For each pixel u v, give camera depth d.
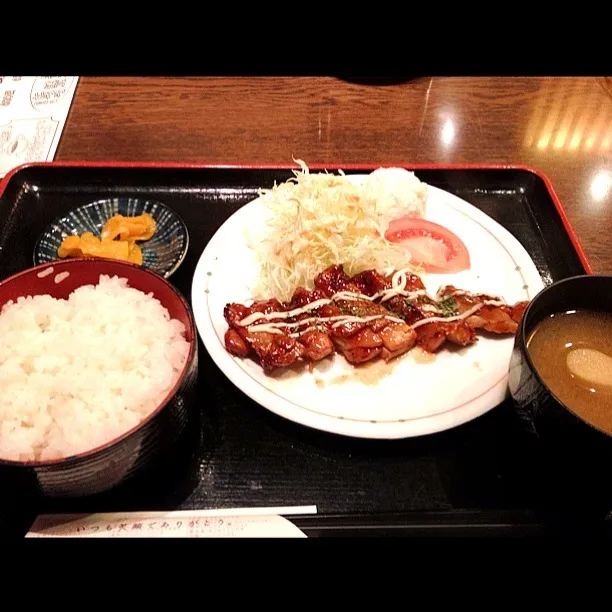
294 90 0.62
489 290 0.44
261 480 0.35
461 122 0.59
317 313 0.41
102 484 0.32
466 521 0.33
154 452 0.33
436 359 0.40
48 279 0.38
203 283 0.43
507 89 0.62
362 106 0.60
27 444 0.31
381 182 0.48
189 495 0.34
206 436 0.37
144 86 0.61
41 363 0.34
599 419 0.33
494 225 0.48
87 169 0.51
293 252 0.44
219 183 0.51
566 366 0.35
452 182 0.52
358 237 0.46
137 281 0.38
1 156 0.55
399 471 0.35
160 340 0.35
